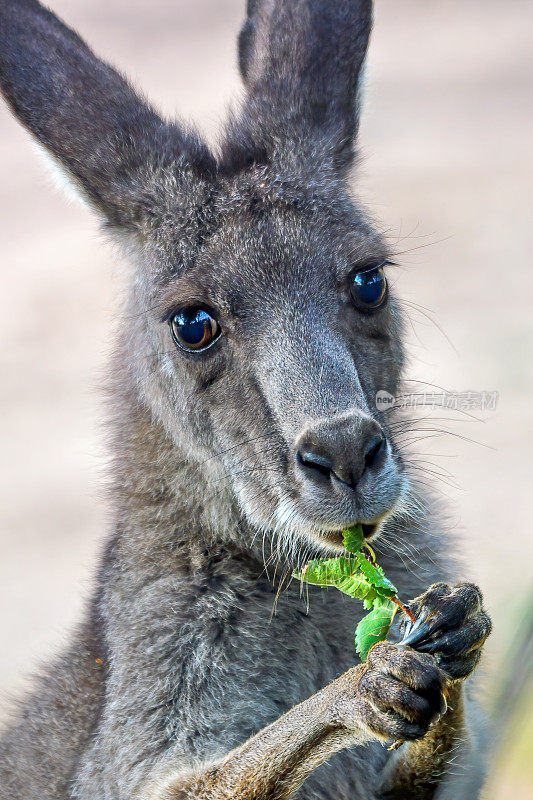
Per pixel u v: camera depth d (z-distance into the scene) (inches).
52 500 828.6
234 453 415.5
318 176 440.5
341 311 413.7
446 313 945.5
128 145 446.9
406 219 1100.5
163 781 398.3
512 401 821.2
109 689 422.9
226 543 433.1
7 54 445.1
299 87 468.8
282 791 364.5
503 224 1087.0
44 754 451.5
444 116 1334.9
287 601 429.7
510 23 1672.0
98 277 1108.5
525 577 567.5
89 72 455.5
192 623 420.8
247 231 421.1
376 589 373.7
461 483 733.3
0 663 649.6
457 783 409.7
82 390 927.7
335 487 378.3
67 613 697.6
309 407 386.3
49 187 494.0
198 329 418.3
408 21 1715.1
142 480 444.1
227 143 456.1
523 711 401.1
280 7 487.2
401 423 444.1
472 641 350.0
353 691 345.1
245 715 413.7
